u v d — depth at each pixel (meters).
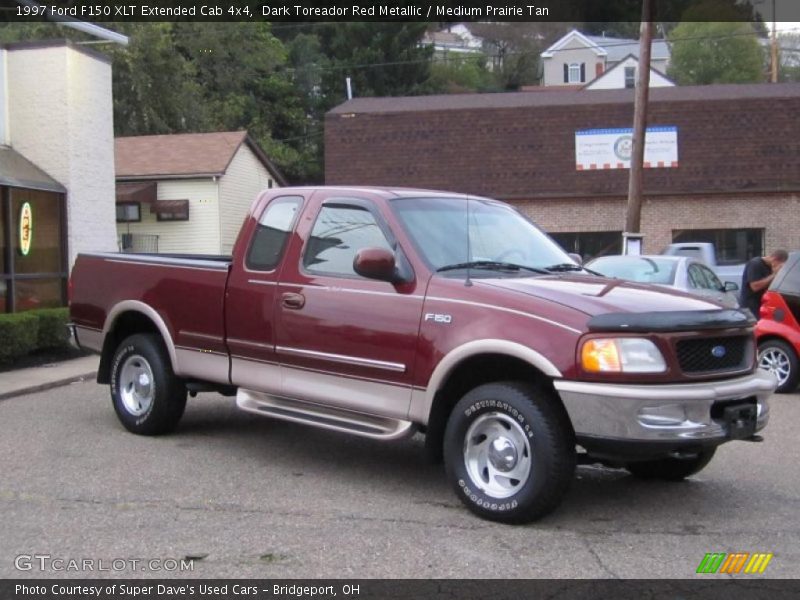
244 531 5.60
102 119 16.59
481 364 5.96
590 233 26.89
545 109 27.06
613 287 6.11
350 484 6.71
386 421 6.31
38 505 6.11
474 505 5.81
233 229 30.12
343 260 6.66
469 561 5.11
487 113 27.27
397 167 27.44
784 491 6.70
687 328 5.49
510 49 81.00
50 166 15.59
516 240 6.97
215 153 29.41
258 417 9.24
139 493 6.41
